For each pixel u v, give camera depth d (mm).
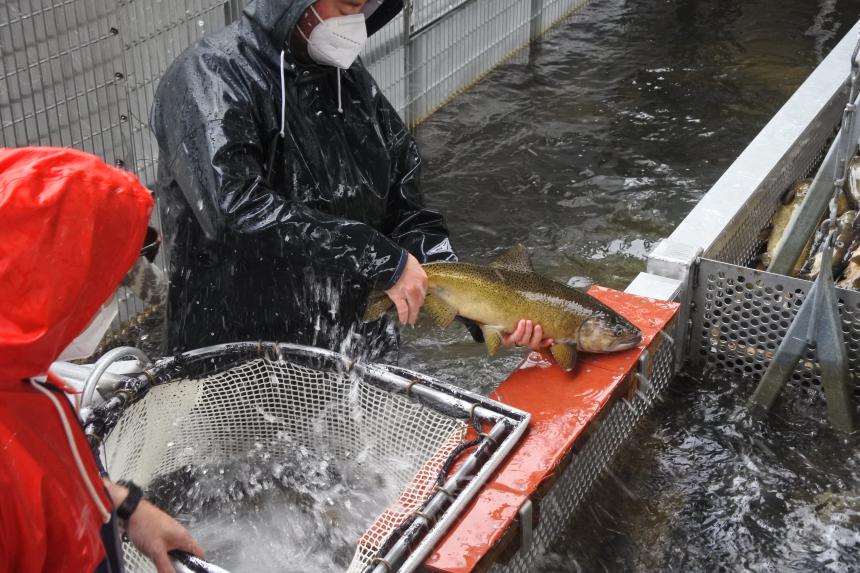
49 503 1550
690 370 3684
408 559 2088
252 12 2883
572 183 5980
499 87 7547
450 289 2908
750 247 4398
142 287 1794
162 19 4387
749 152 4562
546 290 2898
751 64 7992
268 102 2852
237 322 3160
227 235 2939
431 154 6418
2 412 1485
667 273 3576
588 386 2846
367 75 3219
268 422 2830
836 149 3365
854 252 4078
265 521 2686
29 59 3787
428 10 6773
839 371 3260
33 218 1402
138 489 2002
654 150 6457
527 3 8148
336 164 3045
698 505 2947
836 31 8758
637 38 8602
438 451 2482
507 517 2238
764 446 3248
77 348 1700
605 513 2863
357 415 2762
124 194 1500
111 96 4191
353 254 2738
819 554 2770
